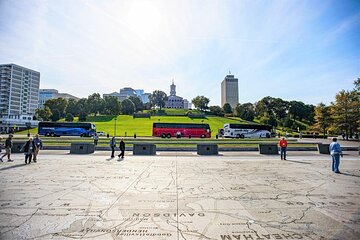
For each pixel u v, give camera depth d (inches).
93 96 4574.3
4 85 2851.9
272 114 4227.4
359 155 892.6
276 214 234.8
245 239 181.0
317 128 2551.7
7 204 261.7
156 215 230.4
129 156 806.5
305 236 185.9
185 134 1969.7
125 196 296.8
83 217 224.1
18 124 2886.3
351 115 2027.6
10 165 566.9
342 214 235.5
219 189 337.1
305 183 381.7
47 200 277.4
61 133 1887.3
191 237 183.8
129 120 3705.7
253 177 432.5
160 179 407.2
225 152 989.2
